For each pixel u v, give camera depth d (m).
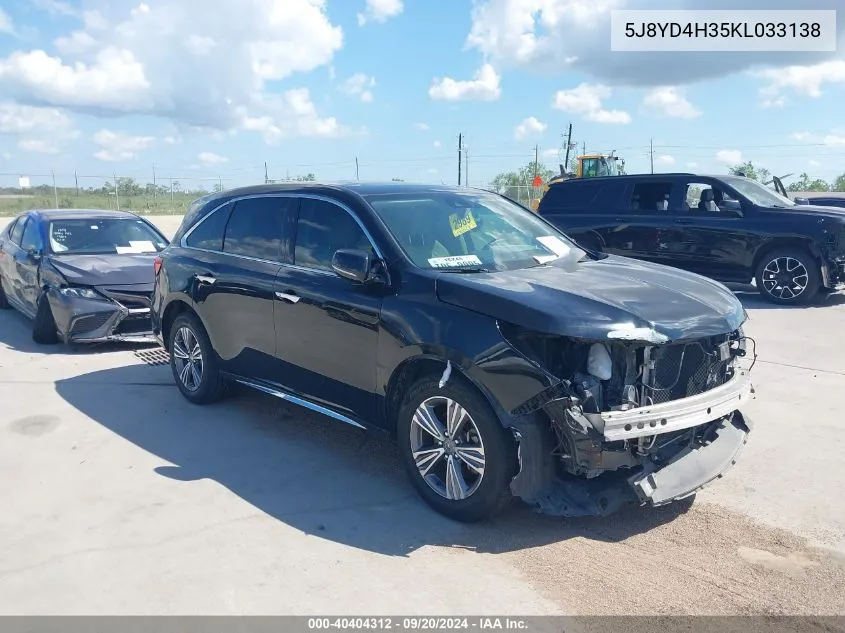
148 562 3.62
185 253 6.19
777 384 6.64
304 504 4.28
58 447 5.21
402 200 4.93
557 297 3.80
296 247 5.12
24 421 5.79
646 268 4.82
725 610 3.22
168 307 6.35
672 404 3.65
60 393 6.57
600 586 3.42
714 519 4.09
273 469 4.80
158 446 5.23
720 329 3.88
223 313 5.64
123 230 9.66
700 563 3.62
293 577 3.49
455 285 4.03
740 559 3.66
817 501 4.29
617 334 3.54
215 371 5.96
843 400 6.15
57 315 8.14
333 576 3.50
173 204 42.28
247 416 5.89
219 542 3.83
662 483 3.68
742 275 11.44
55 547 3.77
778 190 13.45
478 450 3.86
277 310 5.09
